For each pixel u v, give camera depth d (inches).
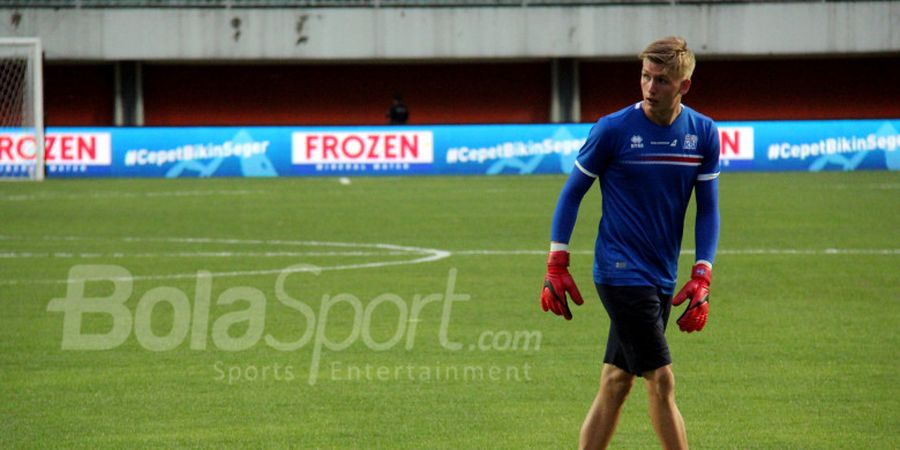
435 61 4256.9
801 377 898.1
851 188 2728.8
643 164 599.8
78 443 723.4
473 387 873.5
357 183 3058.6
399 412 800.9
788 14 4023.1
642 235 600.7
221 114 4286.4
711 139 610.9
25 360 966.4
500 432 750.5
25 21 3959.2
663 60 585.3
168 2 4005.9
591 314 1180.5
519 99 4313.5
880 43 4023.1
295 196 2667.3
